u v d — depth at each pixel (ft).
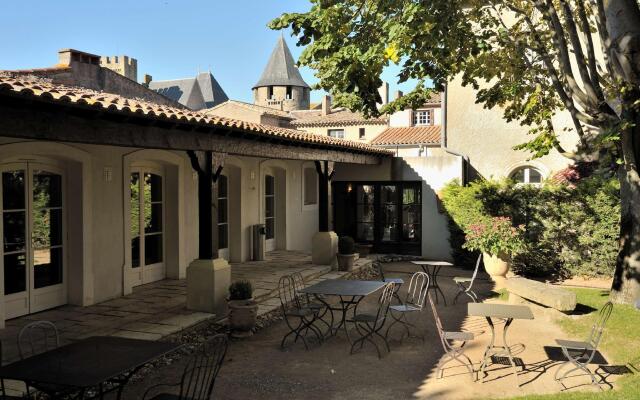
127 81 61.11
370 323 28.12
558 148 30.35
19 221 26.32
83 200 28.68
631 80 26.09
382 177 54.44
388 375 20.35
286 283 35.86
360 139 131.75
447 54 26.37
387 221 55.26
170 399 14.47
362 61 25.23
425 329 27.09
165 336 23.62
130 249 32.32
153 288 33.65
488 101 34.65
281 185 52.01
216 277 27.61
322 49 26.14
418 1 24.21
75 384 12.23
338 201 56.90
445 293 36.63
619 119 26.81
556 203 41.16
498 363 21.72
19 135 16.72
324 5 26.07
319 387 19.11
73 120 18.66
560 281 40.42
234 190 44.55
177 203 36.42
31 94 16.05
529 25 31.86
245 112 110.73
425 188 52.85
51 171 28.09
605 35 28.25
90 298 29.19
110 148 30.71
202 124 24.32
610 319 25.95
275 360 22.11
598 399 16.81
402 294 36.32
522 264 41.78
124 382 15.16
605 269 39.88
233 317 25.31
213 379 15.44
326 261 43.34
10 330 24.04
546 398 17.10
